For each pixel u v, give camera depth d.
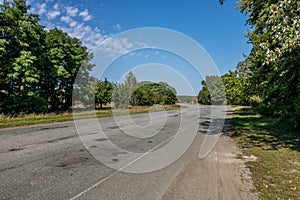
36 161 5.40
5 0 16.89
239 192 3.60
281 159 5.61
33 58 17.03
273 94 13.50
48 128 11.61
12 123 12.55
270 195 3.48
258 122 14.42
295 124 10.38
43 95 21.47
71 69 22.64
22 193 3.56
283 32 5.70
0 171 4.62
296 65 6.78
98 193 3.58
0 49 15.04
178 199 3.36
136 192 3.62
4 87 16.80
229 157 5.93
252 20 9.91
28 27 17.48
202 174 4.53
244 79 27.61
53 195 3.50
